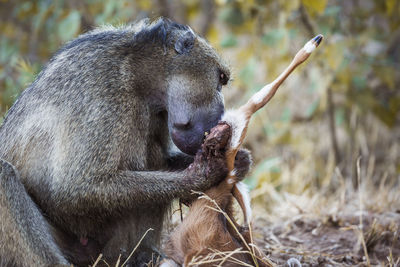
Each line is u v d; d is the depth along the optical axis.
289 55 15.11
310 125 16.56
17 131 8.06
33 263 7.33
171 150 8.89
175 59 8.22
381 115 15.02
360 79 14.80
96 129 7.61
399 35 16.92
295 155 15.84
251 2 13.77
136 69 8.13
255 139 16.61
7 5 16.55
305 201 11.13
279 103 16.86
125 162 7.80
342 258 8.88
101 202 7.62
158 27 8.27
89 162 7.56
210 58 8.38
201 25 17.56
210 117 8.23
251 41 14.85
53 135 7.74
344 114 15.55
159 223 8.35
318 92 15.34
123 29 8.55
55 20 14.70
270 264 7.34
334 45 13.55
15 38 15.60
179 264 6.89
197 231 6.92
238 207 10.04
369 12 15.22
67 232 8.01
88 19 15.37
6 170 7.37
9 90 13.36
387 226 9.63
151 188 7.64
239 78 14.38
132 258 8.16
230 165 7.54
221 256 6.84
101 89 7.77
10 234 7.33
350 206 10.97
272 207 11.91
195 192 7.45
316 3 12.43
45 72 8.21
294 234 9.95
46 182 7.77
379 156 16.03
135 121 7.95
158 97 8.31
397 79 16.62
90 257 8.12
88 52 8.05
